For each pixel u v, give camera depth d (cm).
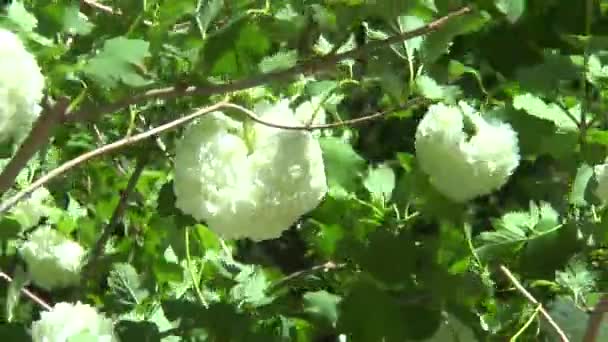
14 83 90
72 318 97
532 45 96
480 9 93
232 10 100
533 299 104
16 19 101
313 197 98
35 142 96
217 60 96
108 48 93
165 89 97
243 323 102
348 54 96
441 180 101
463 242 103
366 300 97
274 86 105
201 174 97
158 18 100
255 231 98
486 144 100
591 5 94
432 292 97
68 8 99
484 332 99
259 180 97
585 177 104
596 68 98
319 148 99
